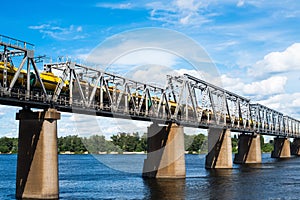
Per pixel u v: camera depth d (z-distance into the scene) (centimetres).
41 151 4853
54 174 4903
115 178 8069
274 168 10425
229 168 10281
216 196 5347
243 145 13025
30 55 4812
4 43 4531
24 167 4944
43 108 5175
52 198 4847
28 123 4991
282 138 17812
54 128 4972
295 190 5931
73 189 6309
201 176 8075
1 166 13750
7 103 4834
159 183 6862
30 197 4841
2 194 5778
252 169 10081
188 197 5262
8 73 4803
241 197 5266
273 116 16750
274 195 5444
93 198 5247
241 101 12769
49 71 5556
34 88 5212
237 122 12144
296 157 18000
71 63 5469
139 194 5591
